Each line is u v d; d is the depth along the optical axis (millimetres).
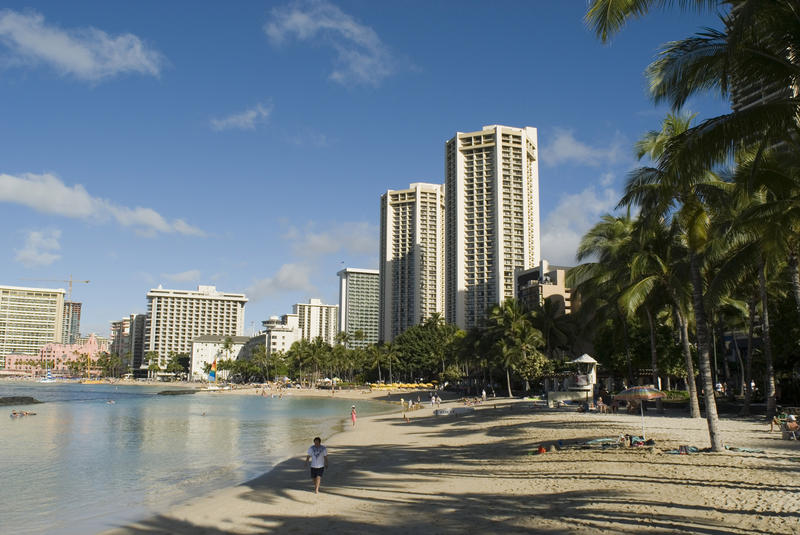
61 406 89250
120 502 20562
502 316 81375
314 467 19500
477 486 18578
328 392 146875
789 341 41188
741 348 62031
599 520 12859
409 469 23906
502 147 188750
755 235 26000
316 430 50094
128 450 36281
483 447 29766
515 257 184000
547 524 12961
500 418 47031
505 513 14414
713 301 30891
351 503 17484
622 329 57719
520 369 76250
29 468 28984
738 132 13969
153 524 16469
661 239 33062
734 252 32781
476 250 186000
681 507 13461
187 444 39594
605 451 23578
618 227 42312
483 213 187250
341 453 32031
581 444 26156
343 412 77875
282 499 18859
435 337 145000
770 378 33469
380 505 16812
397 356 151250
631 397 26453
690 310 35844
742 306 47031
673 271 33156
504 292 180500
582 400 55156
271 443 39844
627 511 13469
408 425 50031
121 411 77938
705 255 31766
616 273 41750
